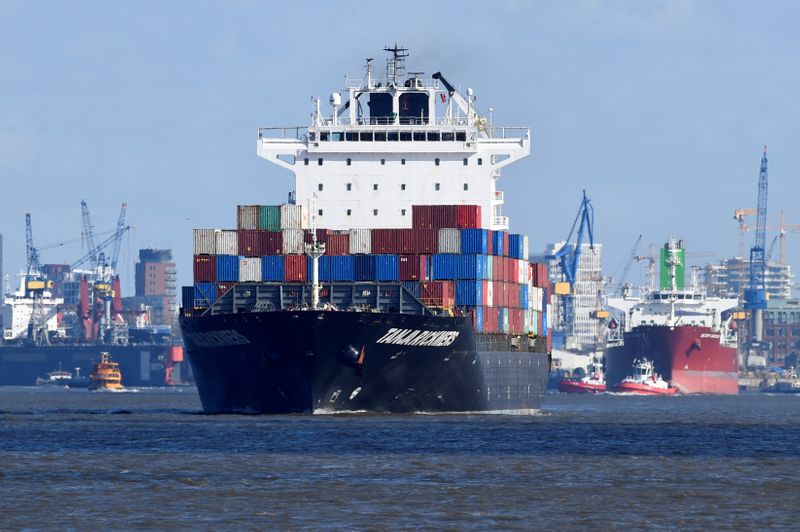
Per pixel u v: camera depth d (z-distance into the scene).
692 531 186.38
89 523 189.75
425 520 192.75
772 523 192.25
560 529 187.25
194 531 184.50
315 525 188.62
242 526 187.88
